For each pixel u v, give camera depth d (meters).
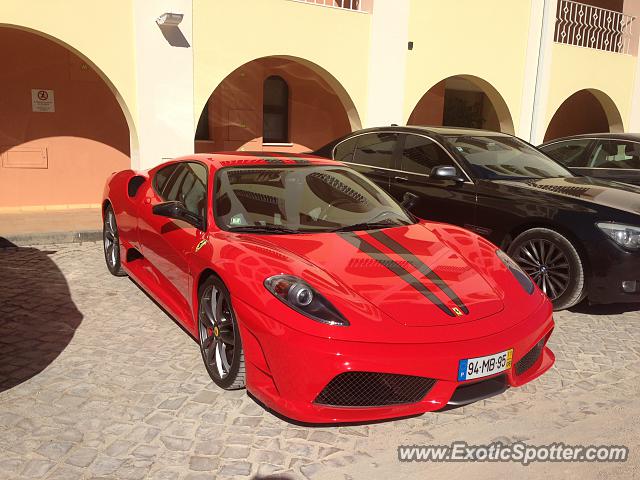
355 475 2.70
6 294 5.06
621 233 4.58
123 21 7.21
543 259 4.97
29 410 3.15
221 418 3.15
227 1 7.87
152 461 2.74
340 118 11.55
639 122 13.69
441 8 10.02
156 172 5.00
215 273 3.42
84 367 3.70
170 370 3.70
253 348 3.03
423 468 2.78
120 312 4.71
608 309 5.16
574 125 15.15
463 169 5.52
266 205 3.93
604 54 12.55
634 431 3.16
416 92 10.03
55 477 2.59
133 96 7.43
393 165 6.15
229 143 10.45
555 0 11.46
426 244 3.72
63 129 8.81
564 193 5.00
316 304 2.90
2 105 8.38
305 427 3.10
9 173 8.59
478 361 2.91
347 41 9.05
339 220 3.97
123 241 5.14
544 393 3.57
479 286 3.31
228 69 8.04
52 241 7.00
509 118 11.35
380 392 2.87
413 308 3.00
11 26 6.63
